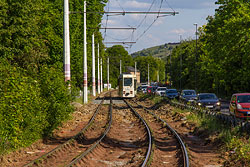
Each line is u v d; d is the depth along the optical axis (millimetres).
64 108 33500
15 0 35406
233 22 74375
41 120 26406
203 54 123562
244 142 22438
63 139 28094
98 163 19594
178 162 19203
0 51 35156
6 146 20625
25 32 37250
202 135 29312
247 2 79000
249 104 34969
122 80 92812
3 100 21344
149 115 47219
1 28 35094
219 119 31172
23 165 17859
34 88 27094
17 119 21906
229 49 76375
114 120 41875
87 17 96688
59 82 33688
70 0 72500
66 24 46125
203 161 19734
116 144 26203
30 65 40031
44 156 19438
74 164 17922
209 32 92000
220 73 85125
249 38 71562
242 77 76188
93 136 30047
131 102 78688
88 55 107250
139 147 24875
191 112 43062
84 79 70500
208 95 50688
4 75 22750
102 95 117625
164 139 28312
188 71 148625
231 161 18891
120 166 18656
